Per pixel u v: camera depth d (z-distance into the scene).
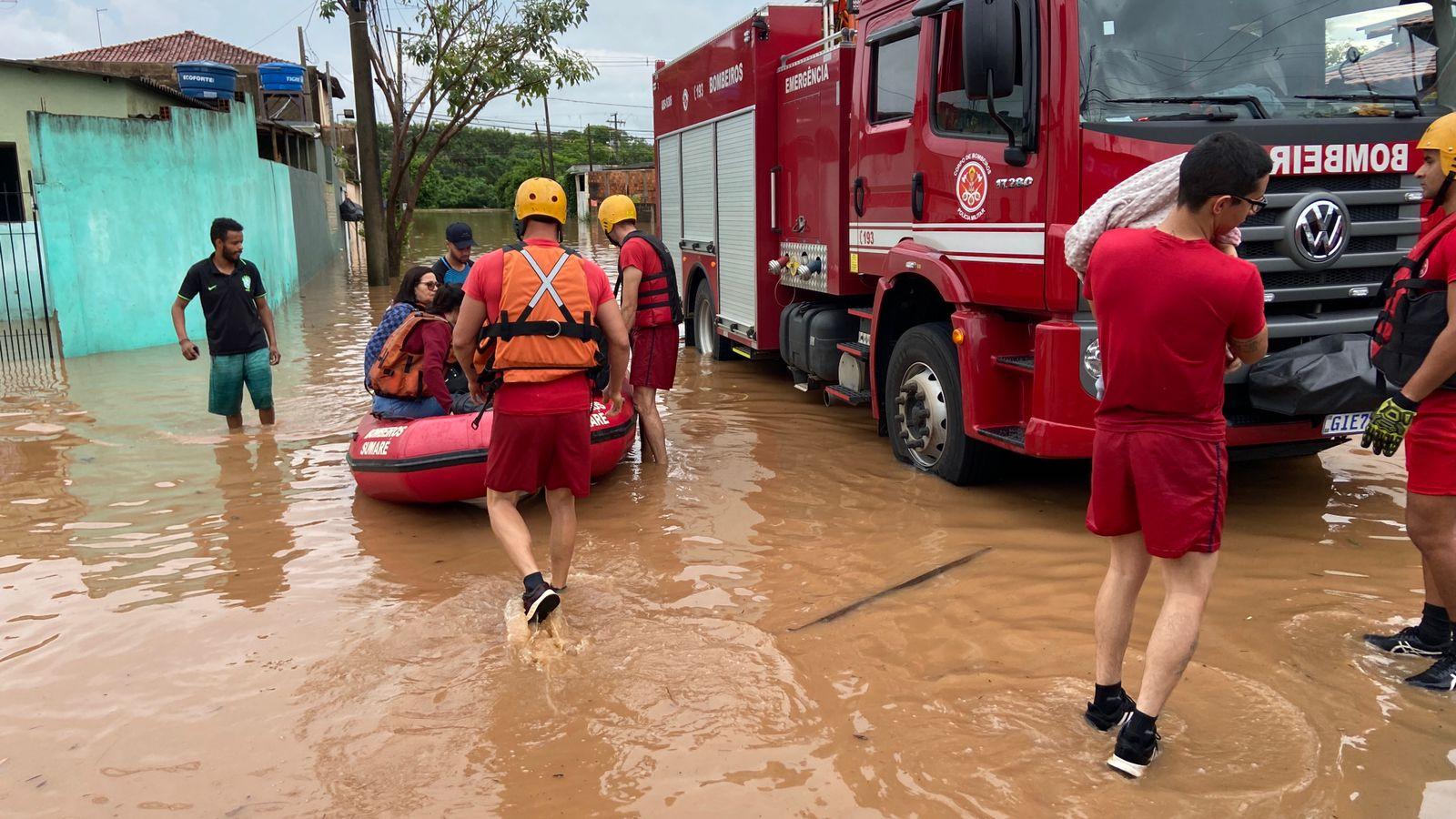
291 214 21.08
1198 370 2.99
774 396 9.31
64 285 12.37
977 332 5.68
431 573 5.13
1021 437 5.45
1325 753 3.23
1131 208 3.24
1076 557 5.02
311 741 3.52
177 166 13.98
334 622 4.53
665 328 6.84
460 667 4.05
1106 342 3.14
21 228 15.75
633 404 7.09
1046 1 5.00
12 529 5.86
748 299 9.39
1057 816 2.96
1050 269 5.07
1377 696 3.57
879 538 5.41
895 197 6.55
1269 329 4.81
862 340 7.42
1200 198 2.95
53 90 18.12
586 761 3.35
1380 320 3.74
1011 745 3.35
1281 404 4.69
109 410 9.08
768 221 8.93
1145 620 4.28
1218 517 3.07
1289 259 4.82
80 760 3.43
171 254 13.85
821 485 6.40
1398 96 5.15
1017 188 5.27
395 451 5.96
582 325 4.35
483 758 3.38
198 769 3.36
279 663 4.12
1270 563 4.80
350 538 5.69
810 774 3.23
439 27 22.17
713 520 5.84
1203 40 5.05
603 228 6.95
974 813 3.00
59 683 3.98
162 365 11.80
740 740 3.45
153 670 4.09
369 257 21.50
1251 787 3.06
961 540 5.31
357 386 10.16
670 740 3.46
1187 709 3.53
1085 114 4.93
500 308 4.32
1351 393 4.54
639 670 3.98
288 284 19.89
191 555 5.43
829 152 7.60
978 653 4.04
